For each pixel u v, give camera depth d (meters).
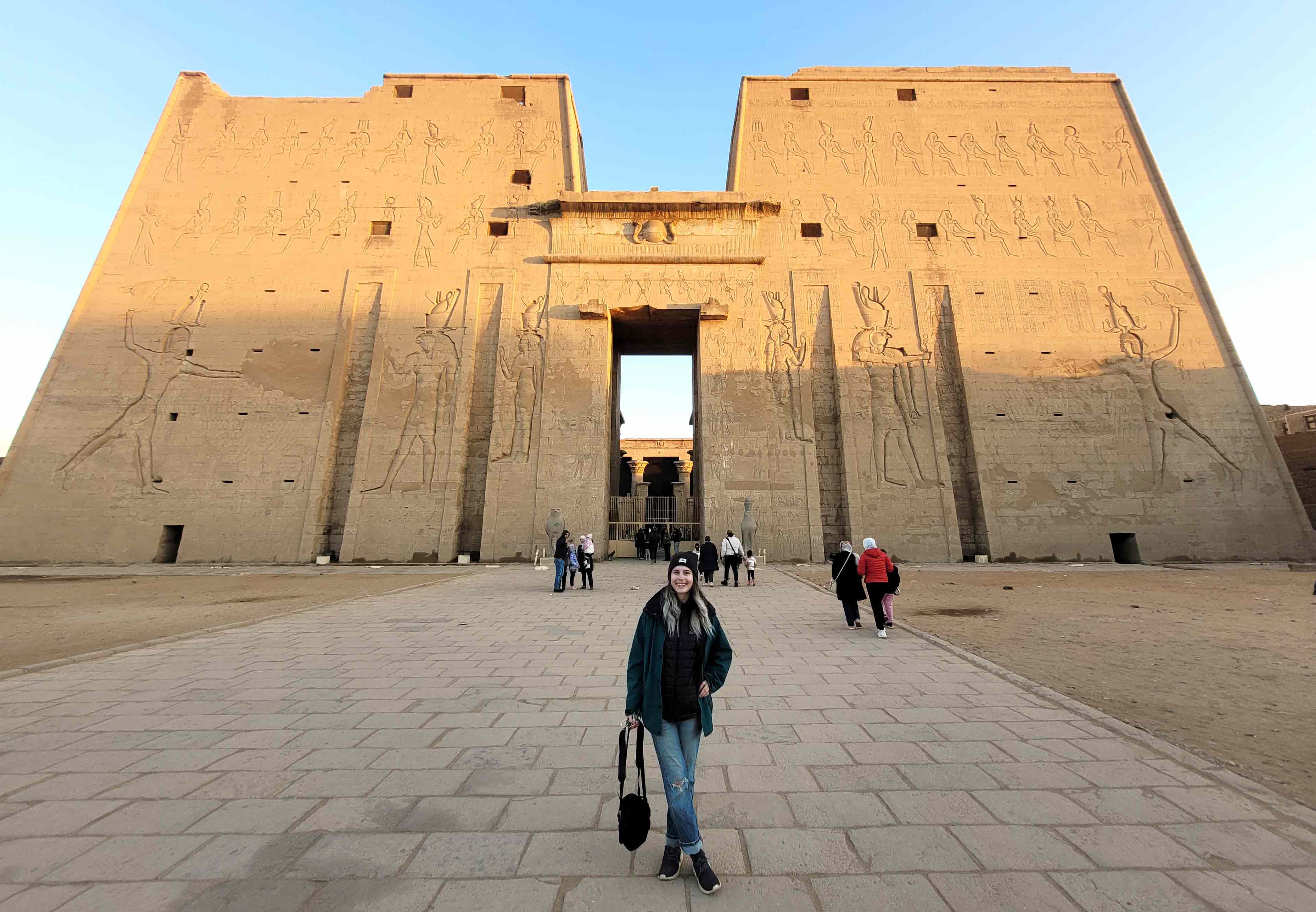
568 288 25.94
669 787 2.78
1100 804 3.46
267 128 28.14
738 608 11.40
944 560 23.11
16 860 2.90
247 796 3.60
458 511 23.66
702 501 24.42
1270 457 23.47
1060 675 6.36
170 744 4.46
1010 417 24.42
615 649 7.78
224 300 25.38
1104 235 26.53
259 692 5.82
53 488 22.67
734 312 25.67
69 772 3.95
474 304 25.75
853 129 28.22
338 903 2.58
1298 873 2.76
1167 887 2.67
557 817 3.35
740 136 28.09
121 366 24.22
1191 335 25.05
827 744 4.43
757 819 3.30
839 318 25.59
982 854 2.95
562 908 2.54
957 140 28.09
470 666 6.88
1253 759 4.12
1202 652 7.48
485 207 27.17
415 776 3.88
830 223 26.84
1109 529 23.17
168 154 27.39
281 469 23.66
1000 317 25.55
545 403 24.58
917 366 25.03
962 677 6.34
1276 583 15.45
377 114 28.50
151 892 2.66
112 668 6.74
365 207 27.06
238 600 12.85
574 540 23.42
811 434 24.34
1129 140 28.05
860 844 3.04
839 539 23.98
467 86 29.11
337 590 14.69
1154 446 23.92
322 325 25.42
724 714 5.11
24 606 11.99
